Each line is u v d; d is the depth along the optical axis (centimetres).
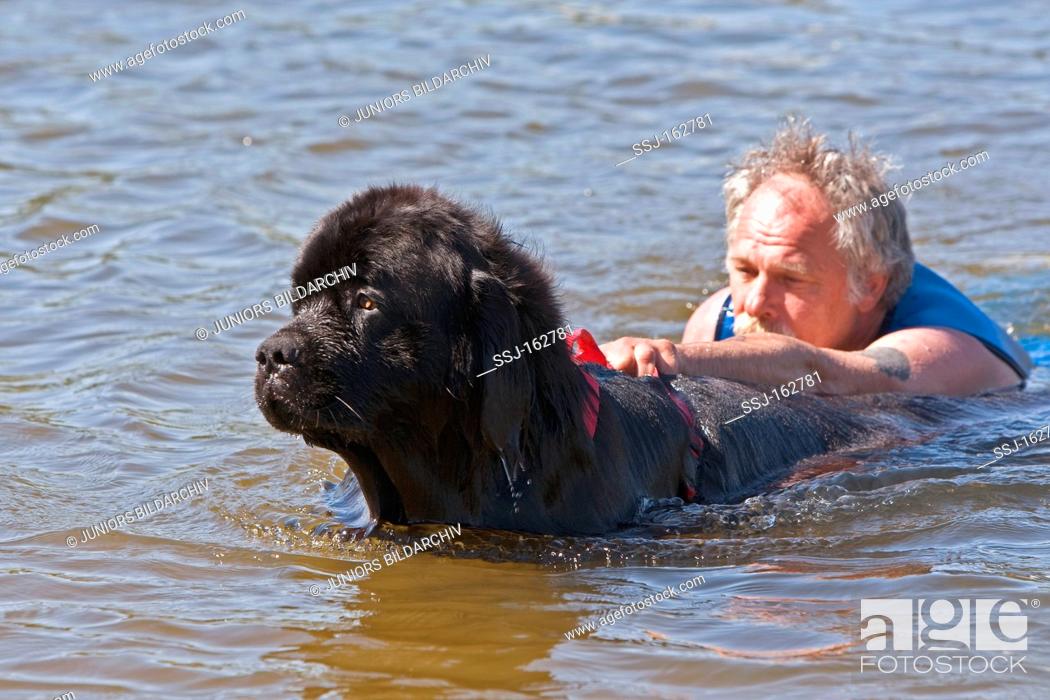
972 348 1245
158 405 1241
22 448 1123
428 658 749
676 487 1005
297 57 2631
